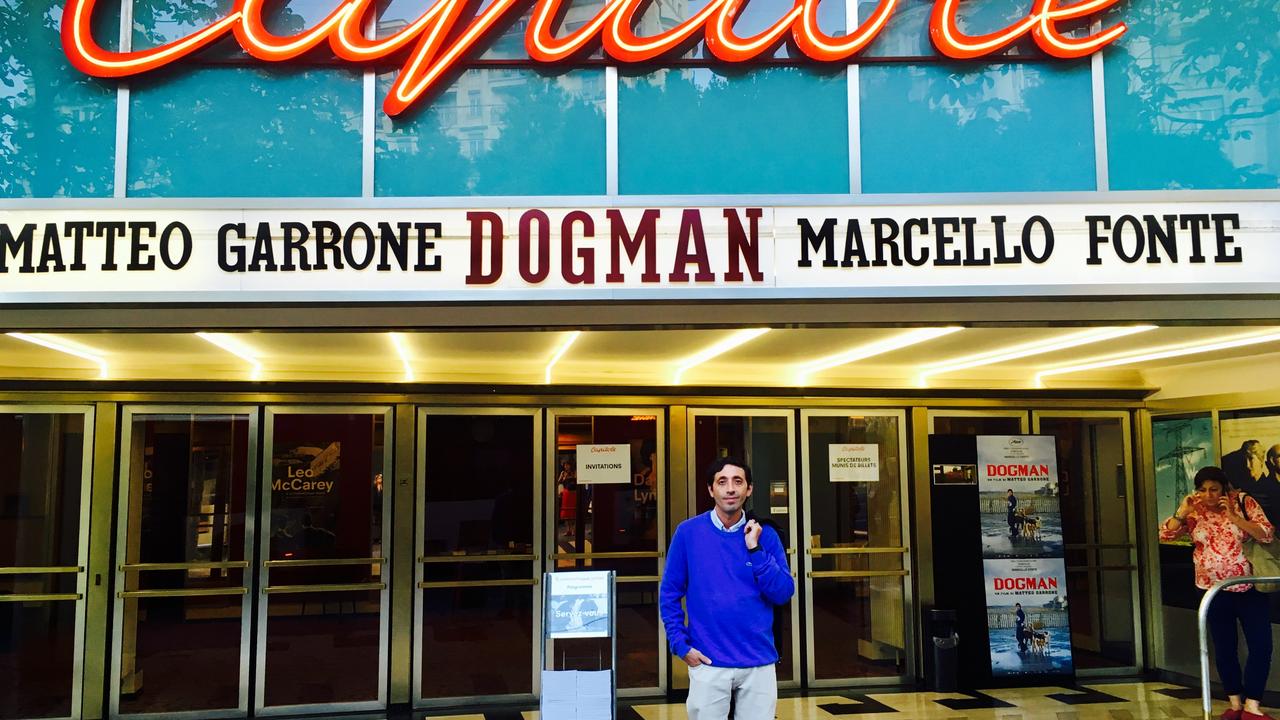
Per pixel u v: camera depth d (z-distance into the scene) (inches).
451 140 211.6
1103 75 215.9
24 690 267.0
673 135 213.3
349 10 208.7
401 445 289.4
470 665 285.9
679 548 155.9
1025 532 311.0
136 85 209.0
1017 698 289.0
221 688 274.2
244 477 281.9
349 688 279.0
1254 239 198.5
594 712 177.3
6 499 271.7
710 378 305.3
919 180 213.3
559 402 299.1
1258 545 281.6
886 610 310.7
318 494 284.8
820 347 252.8
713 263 197.9
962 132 214.5
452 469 291.7
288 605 280.1
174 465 279.6
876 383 314.0
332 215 197.2
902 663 309.6
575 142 212.8
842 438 314.7
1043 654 305.4
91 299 192.2
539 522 294.0
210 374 279.1
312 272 195.8
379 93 212.5
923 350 261.4
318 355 270.5
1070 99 215.9
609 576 181.5
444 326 200.5
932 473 310.0
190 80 209.9
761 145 213.3
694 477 303.4
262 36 207.3
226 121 209.3
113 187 206.1
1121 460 328.2
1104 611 322.7
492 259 197.0
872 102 215.0
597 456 299.3
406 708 280.2
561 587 180.2
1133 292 197.2
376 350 258.2
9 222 193.9
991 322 201.6
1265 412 282.7
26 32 209.2
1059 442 325.7
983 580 306.7
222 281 194.9
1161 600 320.5
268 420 284.2
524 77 213.9
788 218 199.3
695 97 214.5
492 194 211.0
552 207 198.2
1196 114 215.3
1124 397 327.6
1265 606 257.3
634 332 222.7
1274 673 275.9
